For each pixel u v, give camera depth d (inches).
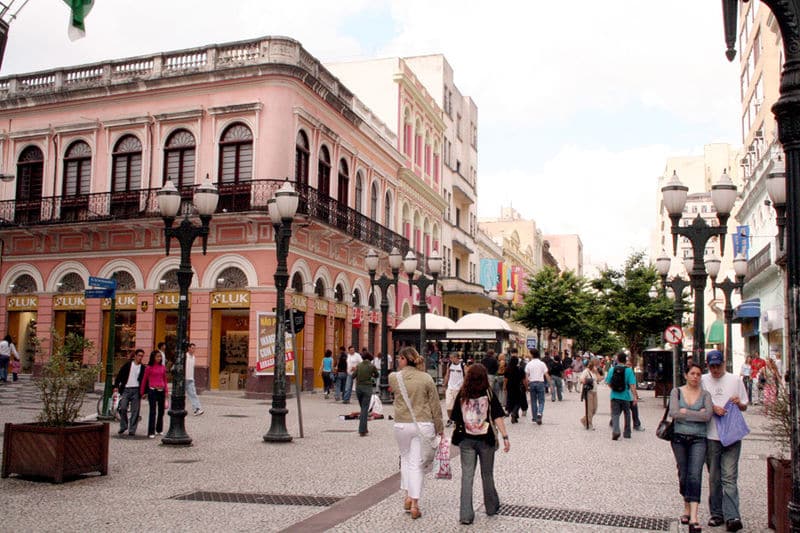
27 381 1111.0
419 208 1756.9
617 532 294.8
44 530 282.4
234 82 1118.4
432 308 1830.7
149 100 1170.6
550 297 1915.6
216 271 1095.6
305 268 1151.0
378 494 362.0
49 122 1233.4
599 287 1737.2
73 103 1216.2
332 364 1071.0
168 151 1152.8
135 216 1114.7
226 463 454.9
